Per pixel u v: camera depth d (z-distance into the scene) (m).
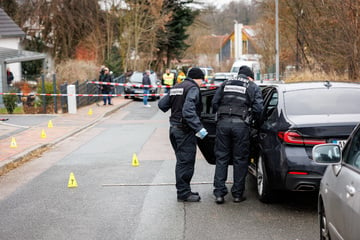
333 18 30.20
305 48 43.75
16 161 15.16
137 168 14.11
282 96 10.11
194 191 11.29
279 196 9.90
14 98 30.66
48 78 37.72
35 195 11.20
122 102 40.91
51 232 8.54
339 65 31.50
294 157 8.80
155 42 70.50
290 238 8.07
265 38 68.19
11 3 56.53
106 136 21.48
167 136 21.09
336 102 9.75
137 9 62.94
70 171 13.91
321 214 7.04
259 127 10.33
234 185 10.27
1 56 38.47
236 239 8.05
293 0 40.72
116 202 10.43
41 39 56.66
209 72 74.06
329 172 6.65
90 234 8.40
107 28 60.22
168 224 8.88
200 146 11.54
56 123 25.80
